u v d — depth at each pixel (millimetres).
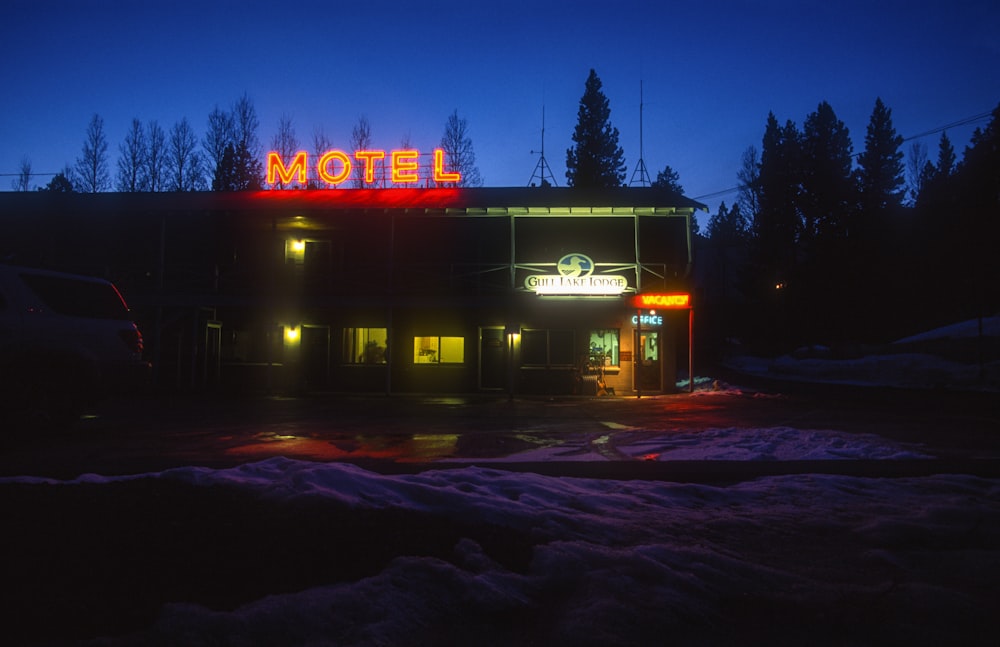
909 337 35250
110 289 10336
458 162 37281
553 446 9602
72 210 20469
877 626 3275
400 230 22922
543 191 22406
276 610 2975
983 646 3088
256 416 13773
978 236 30875
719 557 3971
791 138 44312
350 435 10797
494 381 22219
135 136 38312
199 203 20672
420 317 22469
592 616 3164
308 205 20266
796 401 18375
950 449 9086
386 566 3605
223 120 38500
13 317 8953
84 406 10008
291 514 4422
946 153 52719
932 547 4449
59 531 4008
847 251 36875
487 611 3232
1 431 9641
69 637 2803
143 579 3377
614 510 5121
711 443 9484
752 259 47250
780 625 3281
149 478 5266
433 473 5867
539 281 20812
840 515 5105
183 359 22281
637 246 20938
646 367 21906
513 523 4500
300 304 20797
